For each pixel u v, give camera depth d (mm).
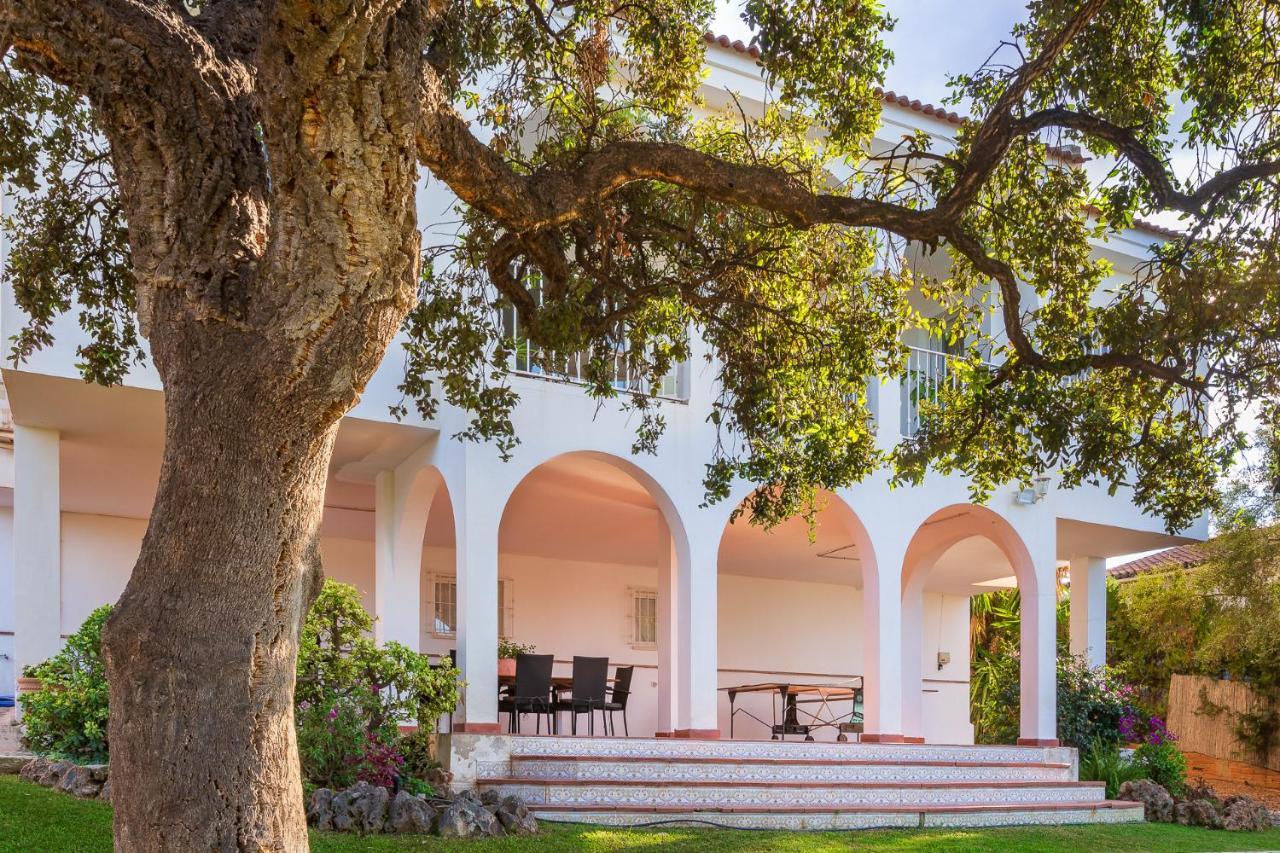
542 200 5980
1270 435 8414
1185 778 15961
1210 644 20781
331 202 4184
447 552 16281
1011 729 16953
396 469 12094
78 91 4863
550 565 16969
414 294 4504
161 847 4047
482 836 8523
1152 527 15578
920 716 16188
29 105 7523
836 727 18797
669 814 9969
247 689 4242
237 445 4266
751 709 18406
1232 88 7645
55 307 8148
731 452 12211
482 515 10766
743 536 15383
